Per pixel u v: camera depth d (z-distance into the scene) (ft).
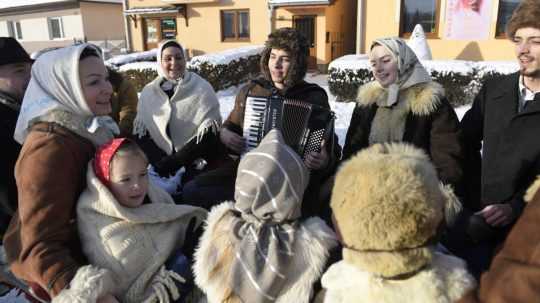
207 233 5.05
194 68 32.99
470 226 5.98
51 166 4.73
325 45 42.98
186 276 5.34
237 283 4.49
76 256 5.12
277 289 4.42
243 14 46.57
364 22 37.29
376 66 7.42
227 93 34.01
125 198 5.09
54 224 4.74
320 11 42.27
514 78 6.61
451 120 7.01
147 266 5.17
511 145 6.28
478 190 7.12
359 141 7.89
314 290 4.50
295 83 8.09
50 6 69.77
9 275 6.24
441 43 34.68
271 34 8.07
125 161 4.99
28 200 4.66
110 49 63.46
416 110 7.06
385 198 3.58
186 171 10.64
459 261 4.13
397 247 3.63
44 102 5.08
